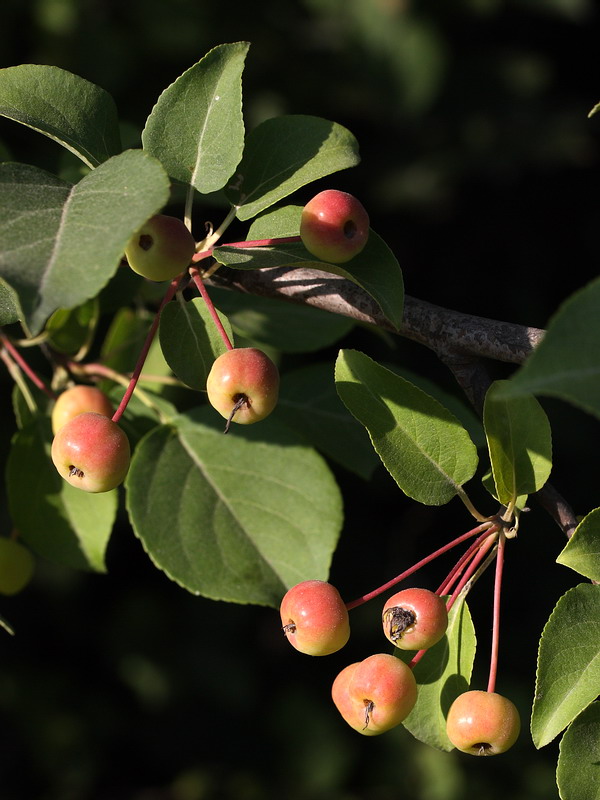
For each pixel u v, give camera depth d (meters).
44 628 2.38
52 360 1.00
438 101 2.67
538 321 2.80
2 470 2.01
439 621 0.86
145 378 1.01
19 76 0.89
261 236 0.89
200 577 0.92
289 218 0.89
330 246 0.87
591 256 2.85
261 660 2.42
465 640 0.87
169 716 2.42
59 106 0.89
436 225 2.80
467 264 2.81
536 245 2.84
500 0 2.56
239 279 0.91
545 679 0.85
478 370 0.89
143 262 0.86
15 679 2.35
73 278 0.80
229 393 0.86
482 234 2.83
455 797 2.25
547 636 0.85
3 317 0.88
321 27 2.56
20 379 0.99
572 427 2.41
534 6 2.62
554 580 2.46
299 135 0.90
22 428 0.98
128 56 2.24
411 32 2.51
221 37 2.43
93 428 0.87
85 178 0.83
